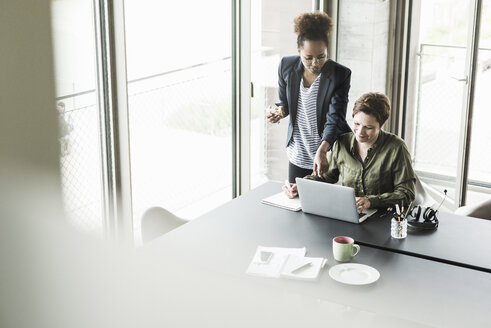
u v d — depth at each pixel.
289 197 3.25
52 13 2.58
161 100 4.77
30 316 2.66
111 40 2.94
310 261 2.46
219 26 4.26
